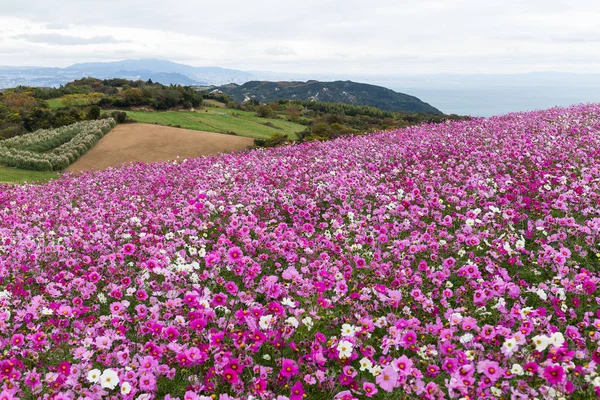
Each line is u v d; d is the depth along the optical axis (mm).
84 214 12219
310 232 8344
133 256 8117
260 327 5043
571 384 3826
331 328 5484
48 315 6016
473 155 13641
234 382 4160
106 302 6695
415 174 12375
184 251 7848
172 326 5109
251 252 7848
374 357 4930
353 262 7113
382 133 25469
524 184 10102
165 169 20703
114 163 46938
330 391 4301
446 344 4629
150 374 4418
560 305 5418
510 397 3920
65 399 4133
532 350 4379
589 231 7117
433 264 7023
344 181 11656
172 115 91625
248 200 10914
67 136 61906
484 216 7949
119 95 115938
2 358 4938
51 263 8133
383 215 9219
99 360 4910
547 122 19859
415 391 4062
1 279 7531
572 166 11320
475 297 5473
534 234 7773
